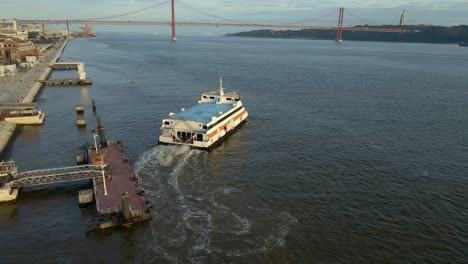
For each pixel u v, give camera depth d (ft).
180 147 288.51
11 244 163.84
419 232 174.60
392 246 163.73
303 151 284.82
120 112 410.93
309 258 155.02
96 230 174.40
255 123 369.50
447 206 199.62
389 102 472.44
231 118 329.31
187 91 545.44
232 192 213.66
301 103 462.60
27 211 192.24
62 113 409.69
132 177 221.25
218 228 175.73
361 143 304.09
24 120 358.43
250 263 151.23
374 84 627.05
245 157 272.31
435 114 408.67
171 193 211.00
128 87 579.48
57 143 303.89
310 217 186.80
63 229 175.94
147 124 357.82
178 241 165.58
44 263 151.43
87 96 507.30
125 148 286.25
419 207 197.98
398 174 241.14
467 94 536.42
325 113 409.28
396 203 202.08
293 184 225.15
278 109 428.97
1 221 182.50
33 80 583.17
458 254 159.02
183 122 293.43
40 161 262.06
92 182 220.84
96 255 156.66
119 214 178.70
